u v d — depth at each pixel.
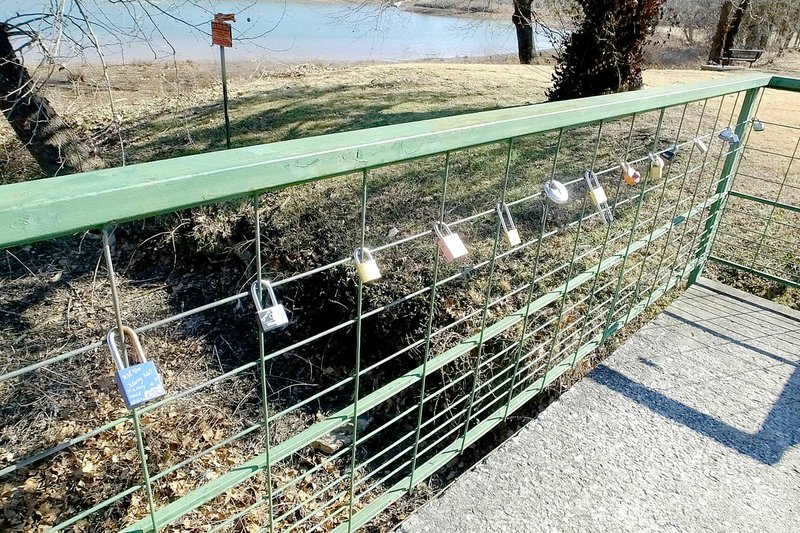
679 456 2.06
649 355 2.59
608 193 4.29
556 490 1.91
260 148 0.97
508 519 1.81
